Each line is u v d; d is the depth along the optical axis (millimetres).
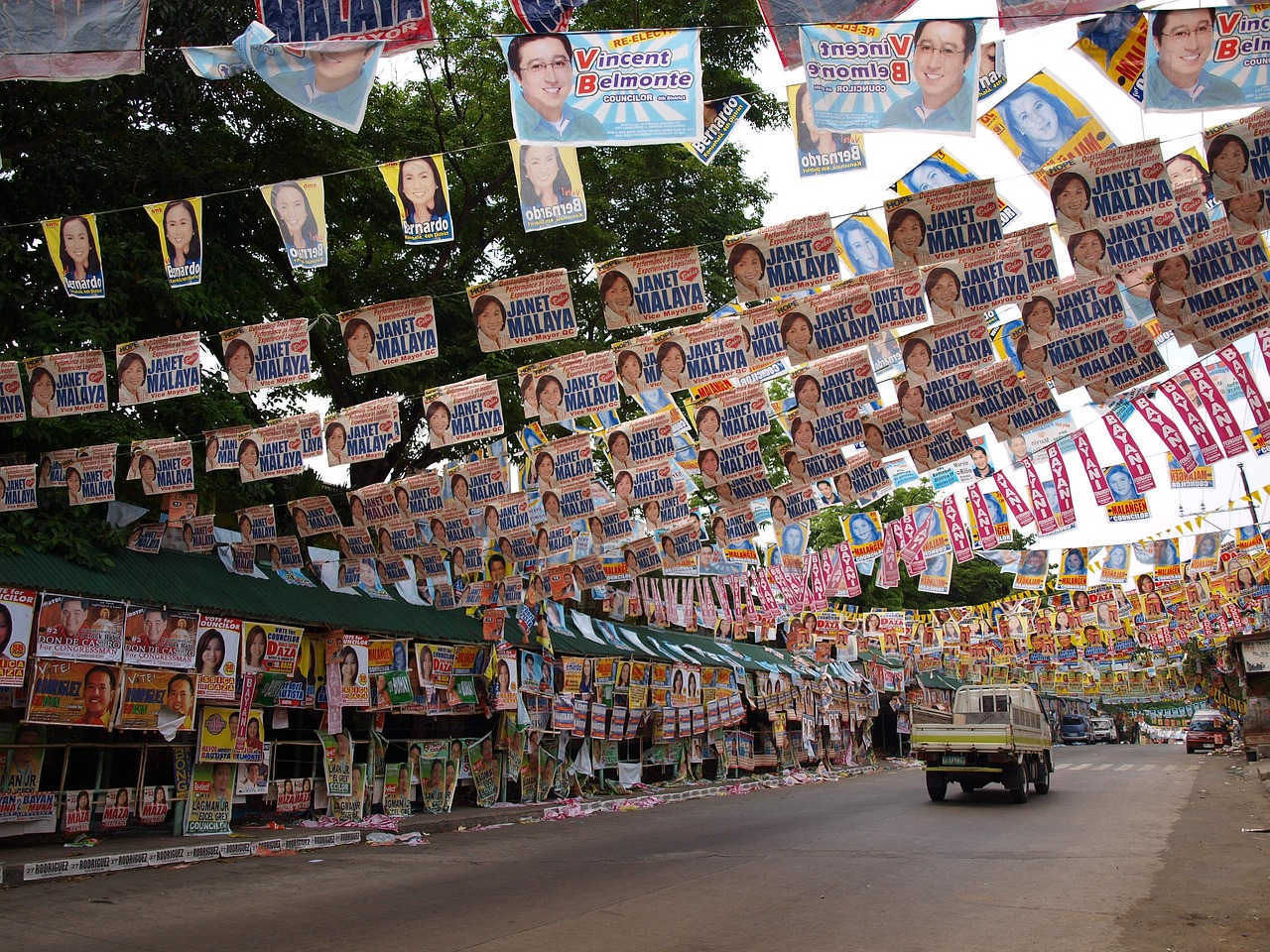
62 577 10492
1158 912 7621
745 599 23641
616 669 18719
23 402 9406
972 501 16109
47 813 10258
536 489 12547
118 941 6711
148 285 11906
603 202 17797
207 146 14172
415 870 9961
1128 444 13461
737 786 21859
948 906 7863
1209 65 6246
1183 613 26016
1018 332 9625
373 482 18125
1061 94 7344
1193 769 26688
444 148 17828
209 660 11570
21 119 12242
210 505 15344
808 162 6504
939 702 37656
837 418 10750
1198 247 8680
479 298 8633
